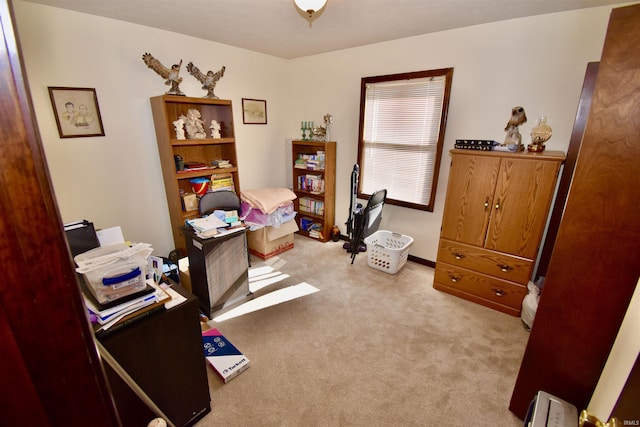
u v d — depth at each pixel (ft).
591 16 7.07
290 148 14.21
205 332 7.04
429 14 7.74
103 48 8.16
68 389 1.49
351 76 11.51
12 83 1.14
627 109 3.53
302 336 7.22
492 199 7.82
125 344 3.91
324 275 10.18
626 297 3.85
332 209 13.21
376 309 8.31
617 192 3.73
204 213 9.70
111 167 8.84
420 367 6.33
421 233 11.00
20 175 1.20
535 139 7.41
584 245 4.03
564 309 4.36
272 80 12.86
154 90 9.32
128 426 4.10
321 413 5.31
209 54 10.50
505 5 7.09
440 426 5.11
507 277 8.00
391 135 10.96
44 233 1.29
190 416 5.00
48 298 1.34
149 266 4.76
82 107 8.04
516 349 6.85
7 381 1.29
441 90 9.53
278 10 7.57
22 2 6.82
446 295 9.04
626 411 2.62
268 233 11.12
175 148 10.16
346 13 7.72
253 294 8.98
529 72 8.04
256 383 5.90
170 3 7.14
